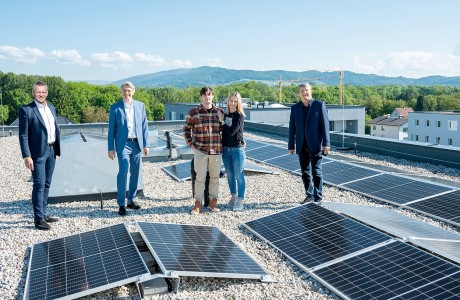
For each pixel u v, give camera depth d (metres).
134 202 8.48
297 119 8.16
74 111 108.75
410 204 7.93
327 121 7.94
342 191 9.39
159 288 4.93
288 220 6.86
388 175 9.60
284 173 11.55
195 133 7.89
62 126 24.97
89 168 9.56
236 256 5.59
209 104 7.82
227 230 7.07
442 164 12.66
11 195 9.87
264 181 10.65
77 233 6.25
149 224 6.17
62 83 122.50
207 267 5.11
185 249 5.53
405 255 5.09
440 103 130.88
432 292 4.30
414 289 4.41
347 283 4.84
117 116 7.96
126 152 8.05
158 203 8.88
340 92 128.12
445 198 7.84
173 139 18.09
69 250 5.73
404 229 6.07
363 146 15.82
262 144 15.61
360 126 47.50
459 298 4.11
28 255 6.18
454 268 4.63
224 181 10.70
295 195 9.20
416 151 13.52
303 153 8.26
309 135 8.02
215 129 7.87
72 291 4.66
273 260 5.82
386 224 6.30
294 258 5.69
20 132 6.98
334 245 5.73
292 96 165.00
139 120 8.20
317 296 4.82
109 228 6.18
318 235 6.12
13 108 112.94
